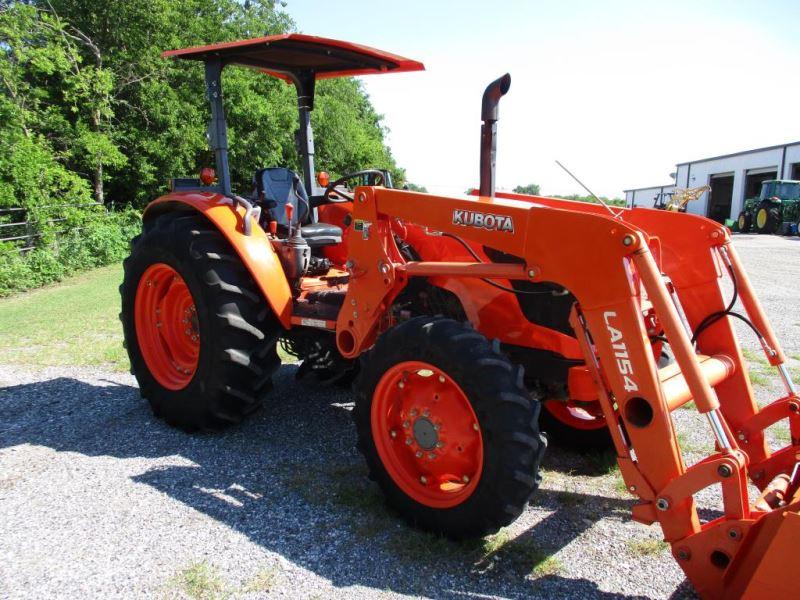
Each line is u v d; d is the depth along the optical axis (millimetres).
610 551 2584
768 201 23031
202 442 3715
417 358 2619
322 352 4066
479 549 2586
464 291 2973
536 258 2438
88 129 17094
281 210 4312
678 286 2924
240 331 3607
